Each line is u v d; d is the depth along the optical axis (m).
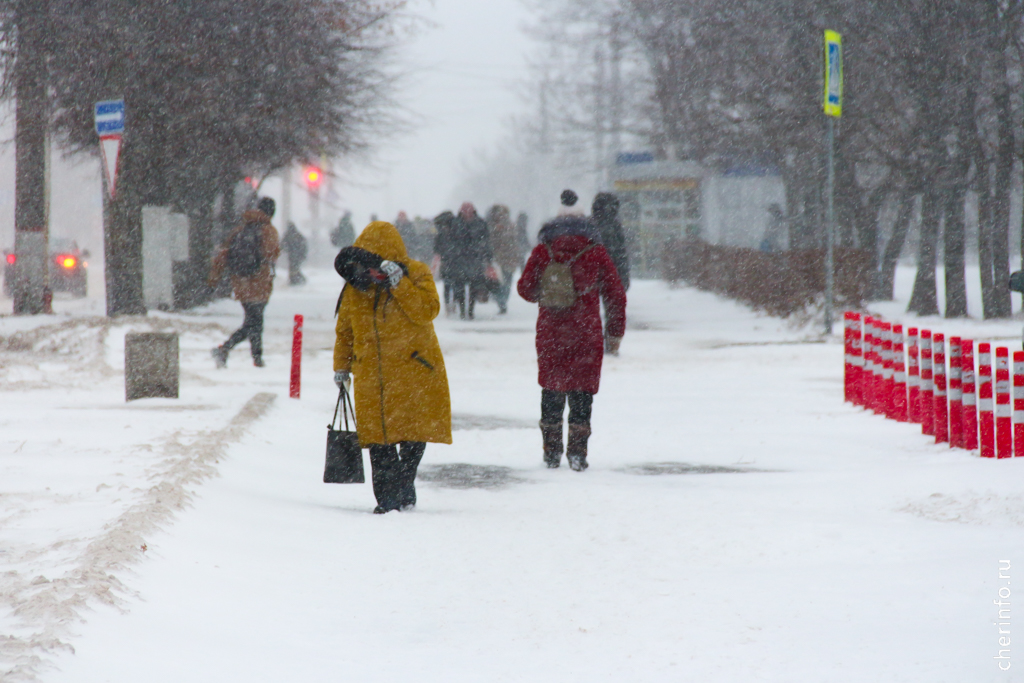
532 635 17.23
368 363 26.84
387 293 26.94
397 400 26.73
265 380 53.75
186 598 17.66
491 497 29.00
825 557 21.78
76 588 16.27
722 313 106.19
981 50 89.12
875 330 44.75
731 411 45.62
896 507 26.17
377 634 17.23
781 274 95.69
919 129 96.62
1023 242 96.50
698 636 16.95
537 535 24.20
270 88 86.88
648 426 41.78
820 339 78.50
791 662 15.48
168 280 87.50
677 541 23.45
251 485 28.23
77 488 24.95
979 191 96.75
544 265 34.03
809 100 103.81
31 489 24.80
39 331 66.12
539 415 45.06
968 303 119.94
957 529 23.48
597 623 17.81
